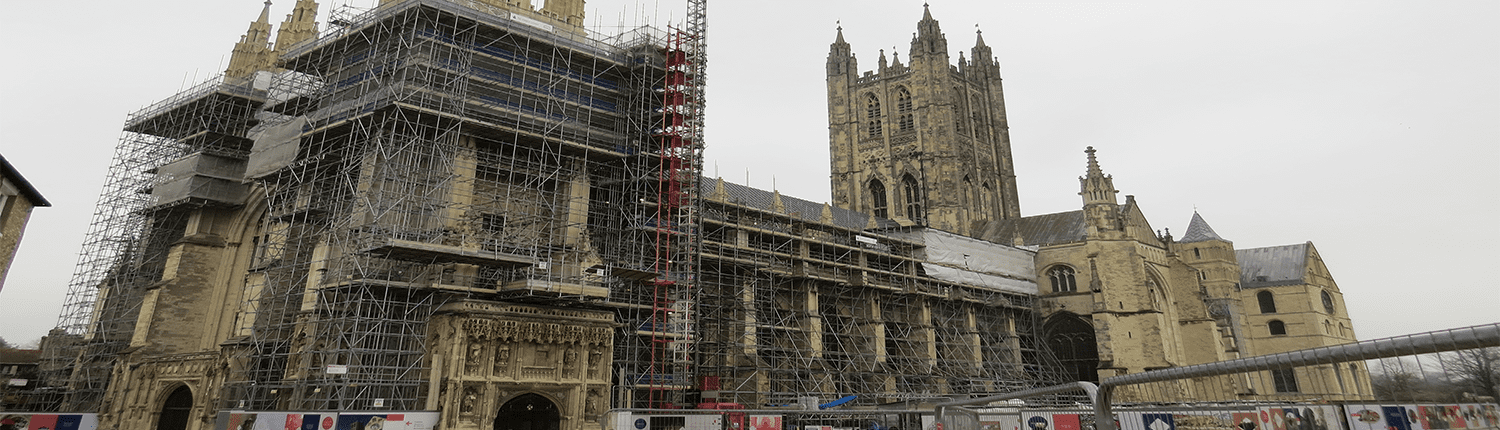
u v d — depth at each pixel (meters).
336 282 43.50
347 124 48.81
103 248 62.34
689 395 59.03
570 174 52.97
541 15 59.47
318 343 43.66
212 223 59.44
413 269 45.97
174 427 51.78
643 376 54.94
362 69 53.62
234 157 60.47
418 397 43.91
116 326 60.16
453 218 47.38
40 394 60.91
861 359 72.38
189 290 56.97
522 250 48.56
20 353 79.94
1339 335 110.88
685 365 55.34
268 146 52.97
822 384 68.31
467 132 49.72
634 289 56.94
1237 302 106.00
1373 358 16.03
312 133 49.72
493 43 53.00
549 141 51.50
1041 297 91.19
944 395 73.31
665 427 41.91
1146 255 91.19
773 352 67.25
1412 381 15.89
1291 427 21.20
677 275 56.69
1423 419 15.63
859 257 78.00
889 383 73.25
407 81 49.91
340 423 39.00
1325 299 111.50
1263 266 114.62
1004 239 102.00
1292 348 105.12
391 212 45.66
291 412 38.47
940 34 118.75
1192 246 107.75
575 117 55.38
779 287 70.12
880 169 117.31
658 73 60.03
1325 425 19.30
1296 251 112.94
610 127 57.25
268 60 69.38
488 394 43.78
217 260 58.75
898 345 76.38
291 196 52.09
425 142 48.19
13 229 30.22
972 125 120.88
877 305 76.25
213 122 64.44
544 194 52.69
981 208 115.31
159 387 52.53
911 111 117.56
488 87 52.03
